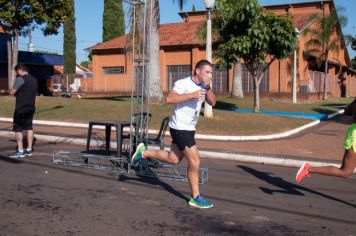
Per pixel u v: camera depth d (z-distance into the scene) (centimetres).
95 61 4284
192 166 623
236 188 770
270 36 1883
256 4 1847
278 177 877
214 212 618
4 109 1919
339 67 4441
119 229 538
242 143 1289
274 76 3331
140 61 886
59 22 2556
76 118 1666
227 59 1962
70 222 559
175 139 617
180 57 3791
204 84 600
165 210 620
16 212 595
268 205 663
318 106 2769
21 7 2428
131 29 946
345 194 746
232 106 2489
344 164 622
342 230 557
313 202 688
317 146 1265
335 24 3550
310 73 3575
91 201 657
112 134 1384
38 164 923
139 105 895
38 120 1648
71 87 4188
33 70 4128
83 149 1139
